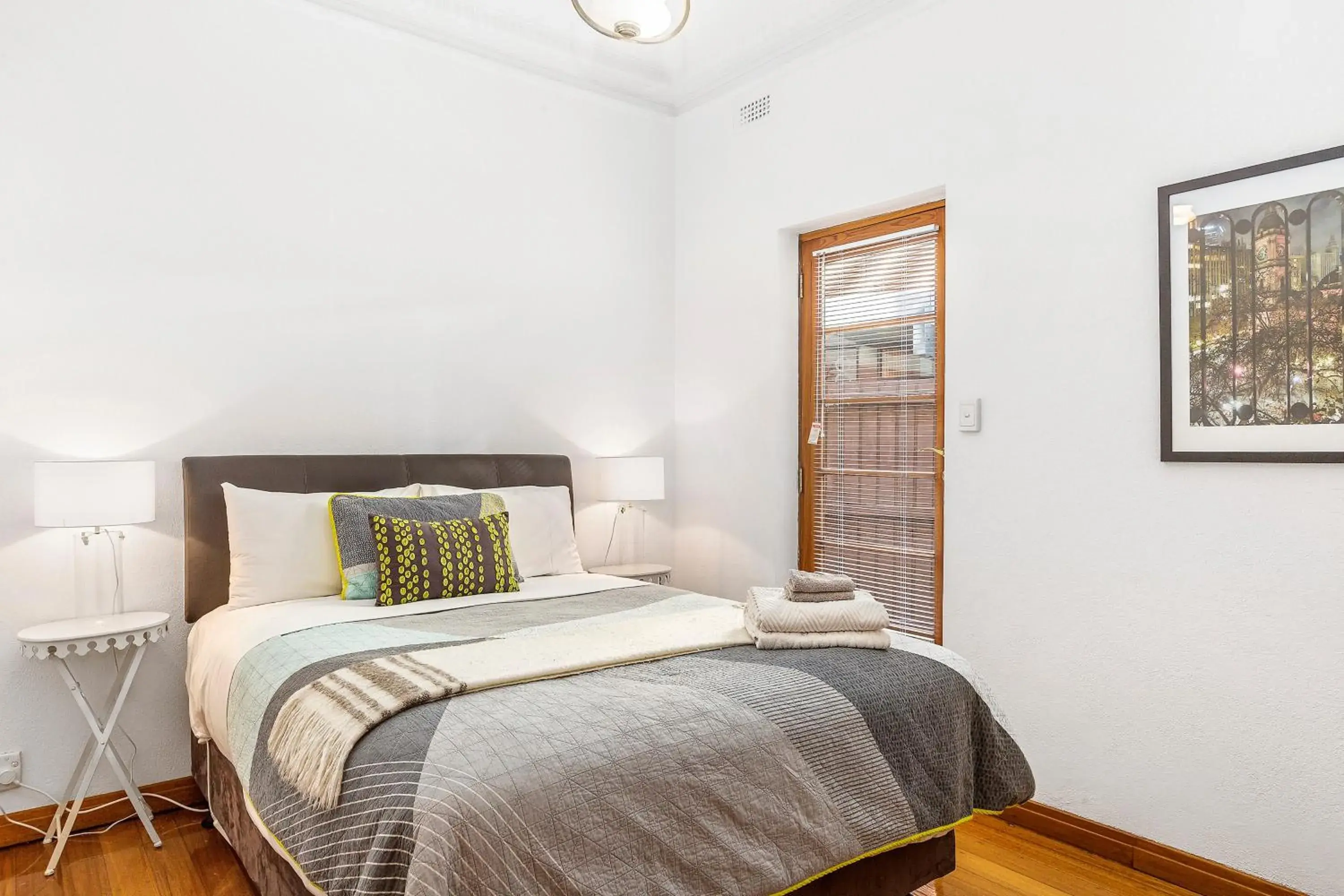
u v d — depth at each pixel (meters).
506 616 2.52
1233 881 2.31
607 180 4.14
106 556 2.86
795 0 3.34
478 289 3.73
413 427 3.54
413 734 1.52
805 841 1.67
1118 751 2.58
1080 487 2.68
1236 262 2.33
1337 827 2.15
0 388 2.68
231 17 3.11
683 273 4.35
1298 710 2.22
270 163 3.20
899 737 1.88
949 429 3.06
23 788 2.71
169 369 2.98
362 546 2.83
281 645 2.21
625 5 2.37
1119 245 2.59
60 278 2.78
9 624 2.69
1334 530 2.16
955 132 3.05
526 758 1.45
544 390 3.93
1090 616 2.65
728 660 2.00
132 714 2.90
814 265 3.79
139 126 2.92
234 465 2.99
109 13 2.87
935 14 3.12
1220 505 2.37
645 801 1.49
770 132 3.82
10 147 2.69
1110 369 2.61
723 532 4.11
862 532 3.59
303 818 1.60
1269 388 2.27
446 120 3.63
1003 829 2.81
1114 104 2.60
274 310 3.20
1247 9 2.32
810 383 3.81
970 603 2.99
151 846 2.67
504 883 1.33
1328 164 2.16
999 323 2.91
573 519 4.01
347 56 3.38
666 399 4.36
